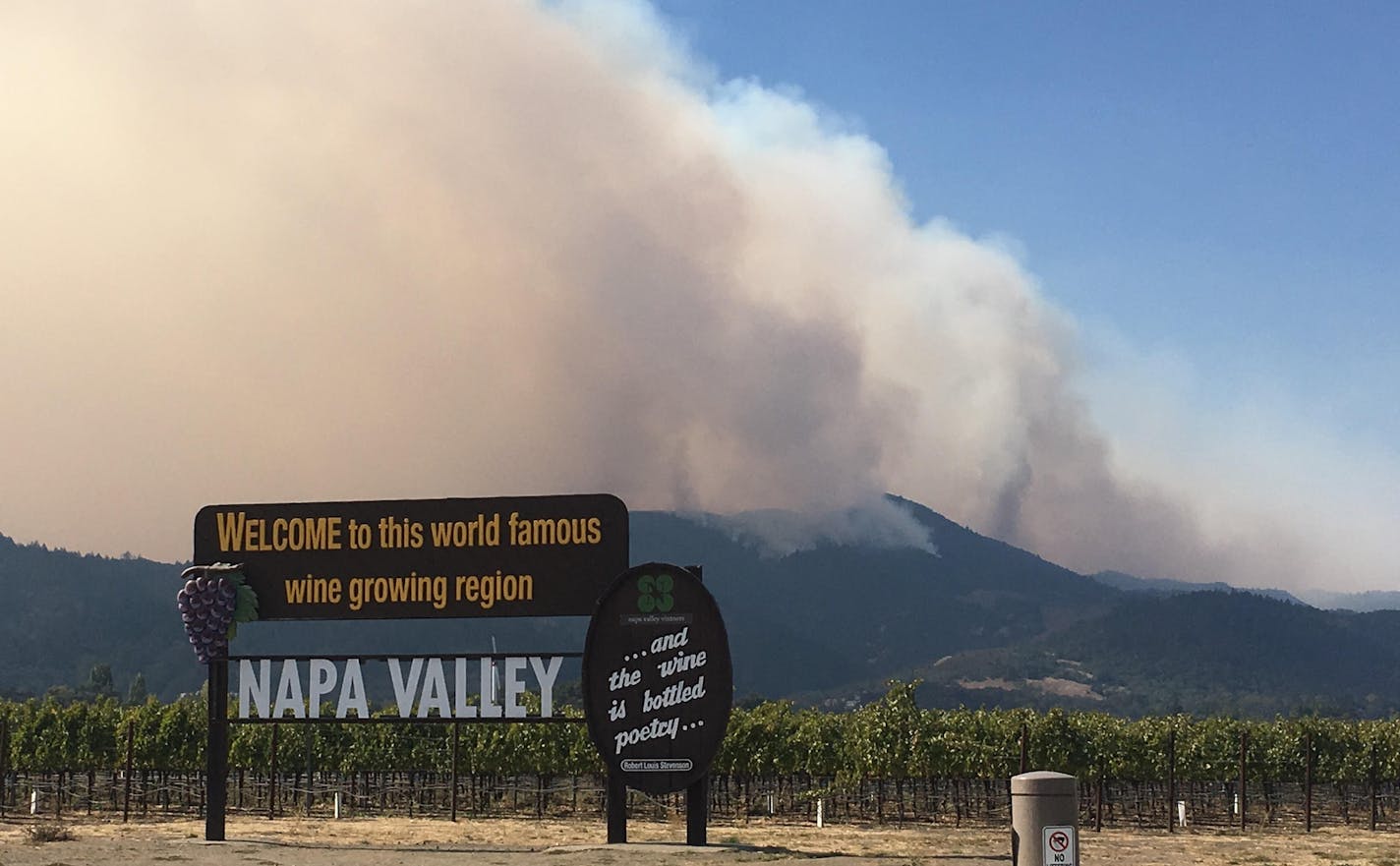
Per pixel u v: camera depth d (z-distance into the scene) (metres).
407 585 29.56
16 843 33.06
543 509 29.39
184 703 60.44
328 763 59.12
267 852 27.91
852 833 44.66
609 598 28.06
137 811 54.72
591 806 60.06
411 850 28.19
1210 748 59.59
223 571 29.81
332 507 29.98
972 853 32.12
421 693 28.92
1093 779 54.94
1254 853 35.38
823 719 62.12
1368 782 58.62
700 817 28.30
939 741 55.25
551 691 28.34
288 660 29.77
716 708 27.58
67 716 59.78
